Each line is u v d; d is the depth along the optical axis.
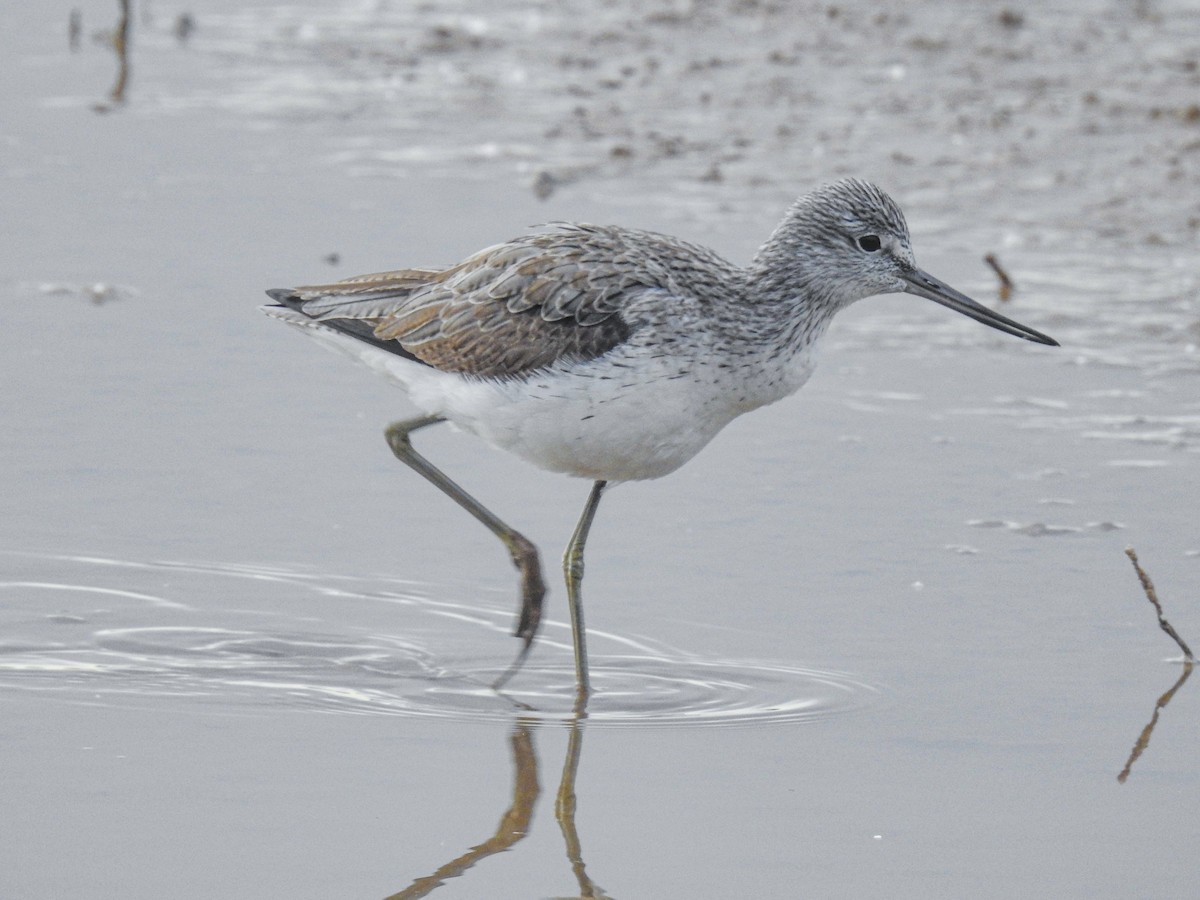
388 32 25.89
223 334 16.42
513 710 10.87
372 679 11.24
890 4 26.70
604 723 10.70
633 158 20.81
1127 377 15.95
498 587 12.59
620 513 13.63
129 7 24.42
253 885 8.73
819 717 10.68
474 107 22.67
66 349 15.96
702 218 18.73
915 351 16.72
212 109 22.41
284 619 11.99
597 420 11.02
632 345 10.91
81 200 19.33
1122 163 20.53
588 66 24.27
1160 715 10.59
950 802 9.63
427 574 12.70
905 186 19.89
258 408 15.13
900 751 10.23
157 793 9.63
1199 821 9.41
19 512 13.25
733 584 12.45
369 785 9.80
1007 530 13.22
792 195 19.52
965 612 11.98
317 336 12.12
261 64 24.30
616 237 11.44
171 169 20.33
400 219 18.81
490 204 19.23
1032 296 17.39
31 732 10.35
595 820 9.46
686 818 9.49
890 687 11.02
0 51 24.50
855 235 11.70
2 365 15.61
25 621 11.79
